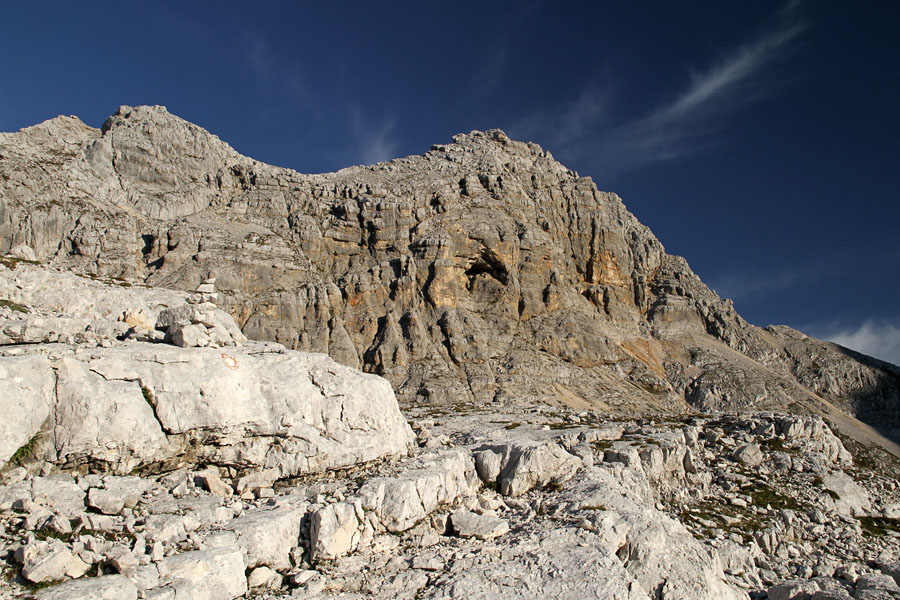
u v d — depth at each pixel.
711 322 152.50
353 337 114.00
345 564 26.45
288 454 31.03
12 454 23.53
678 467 52.75
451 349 113.31
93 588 19.75
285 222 130.75
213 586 22.20
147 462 26.80
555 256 138.62
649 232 170.62
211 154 139.62
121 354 27.27
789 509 52.19
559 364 118.94
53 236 103.00
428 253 123.44
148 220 120.31
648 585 29.59
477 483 37.00
